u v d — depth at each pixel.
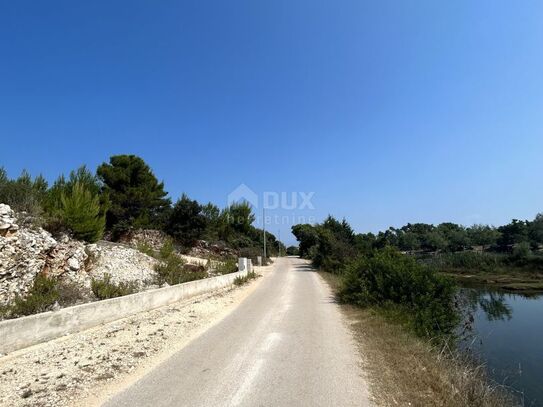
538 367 10.57
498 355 11.73
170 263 19.84
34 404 4.82
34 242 12.31
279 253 80.56
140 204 34.97
